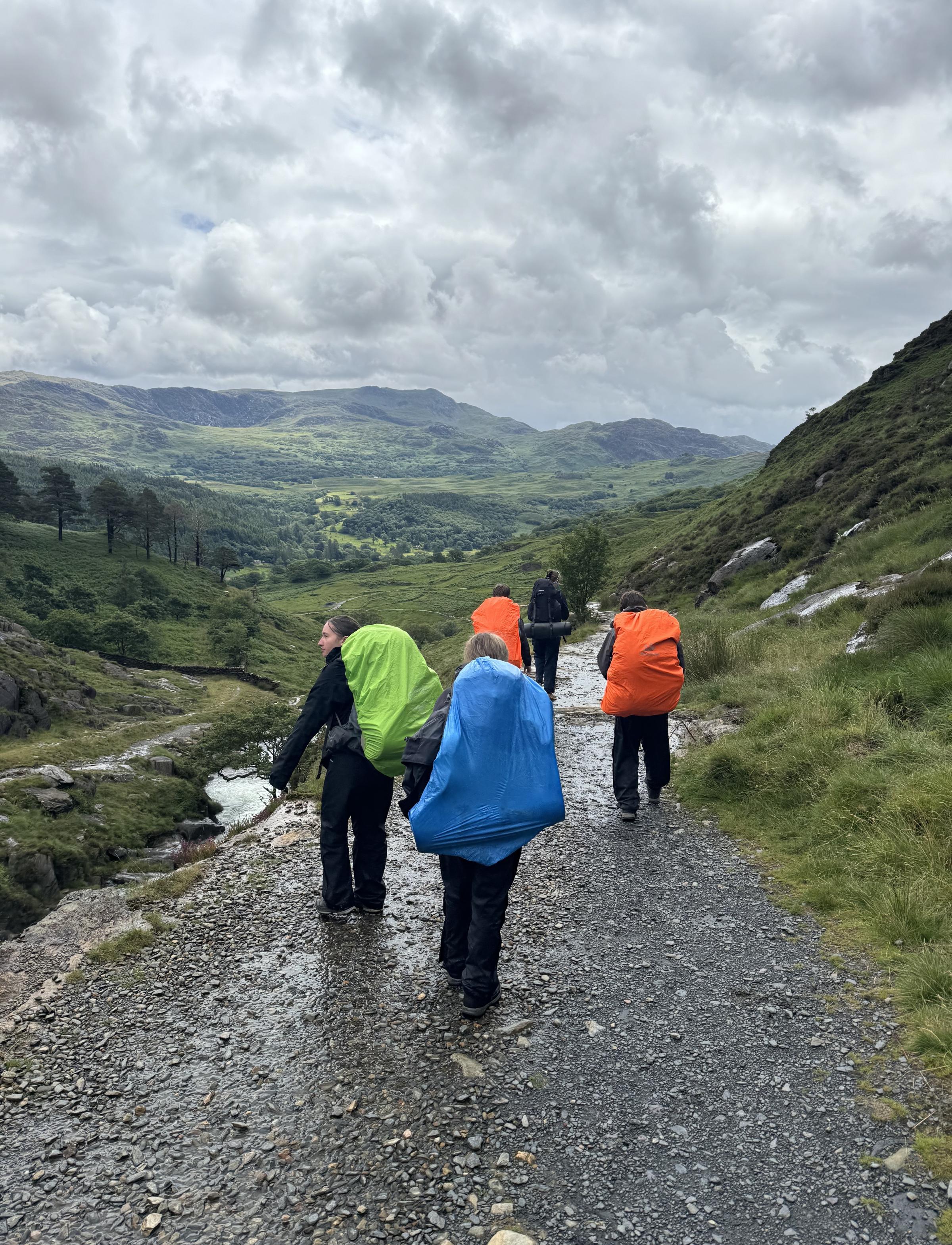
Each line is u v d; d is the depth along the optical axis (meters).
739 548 29.94
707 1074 3.19
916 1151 2.66
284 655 123.94
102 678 80.25
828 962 3.98
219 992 3.99
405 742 4.38
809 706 7.37
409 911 4.91
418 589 176.75
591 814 6.60
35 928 4.80
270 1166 2.77
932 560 13.48
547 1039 3.50
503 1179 2.67
